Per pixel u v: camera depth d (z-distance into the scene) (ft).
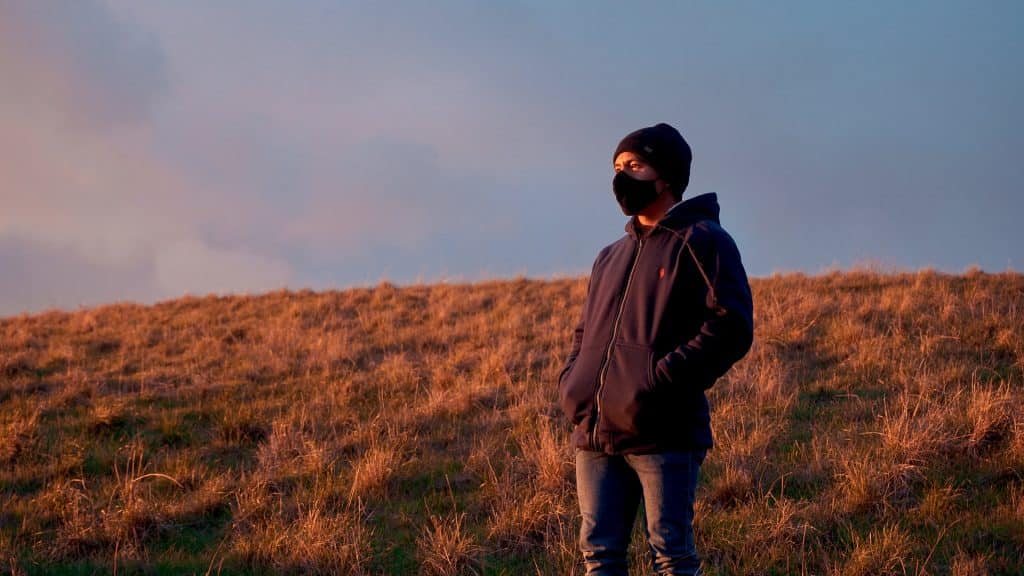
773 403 22.99
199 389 28.91
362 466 18.90
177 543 16.12
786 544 13.94
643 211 9.84
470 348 33.83
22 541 16.16
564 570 13.52
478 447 21.03
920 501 15.46
